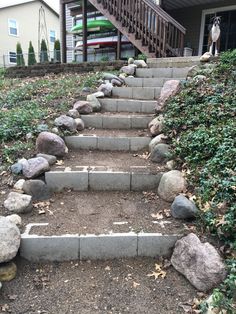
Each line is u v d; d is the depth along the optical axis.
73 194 2.78
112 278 2.01
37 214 2.43
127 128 3.96
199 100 3.62
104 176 2.83
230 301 1.62
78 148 3.47
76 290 1.90
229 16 9.06
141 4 6.58
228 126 2.89
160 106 3.98
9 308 1.76
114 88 4.79
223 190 2.22
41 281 1.96
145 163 3.13
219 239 2.05
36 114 3.84
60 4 8.64
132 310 1.77
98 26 8.84
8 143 3.26
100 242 2.15
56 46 13.74
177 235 2.16
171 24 6.33
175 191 2.58
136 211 2.52
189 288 1.90
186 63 5.56
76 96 4.59
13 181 2.70
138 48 6.80
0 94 5.58
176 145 3.01
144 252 2.19
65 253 2.15
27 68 7.68
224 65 4.39
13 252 1.96
